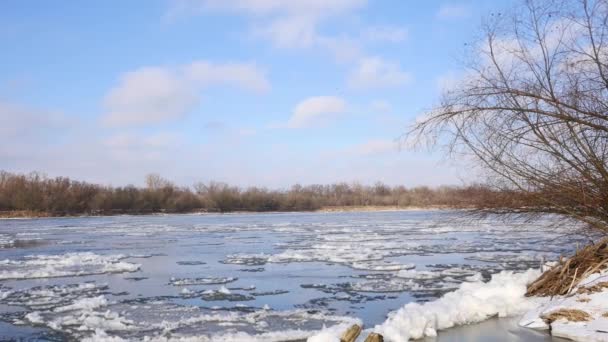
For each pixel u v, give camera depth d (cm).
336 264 2073
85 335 1059
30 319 1188
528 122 989
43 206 7969
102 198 8469
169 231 4262
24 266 2064
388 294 1438
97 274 1867
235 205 9606
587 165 982
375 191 10944
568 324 860
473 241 3000
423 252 2448
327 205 10300
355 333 849
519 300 1065
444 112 1044
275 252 2572
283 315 1184
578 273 1012
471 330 918
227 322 1131
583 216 1048
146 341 994
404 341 836
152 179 9831
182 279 1728
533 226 1155
